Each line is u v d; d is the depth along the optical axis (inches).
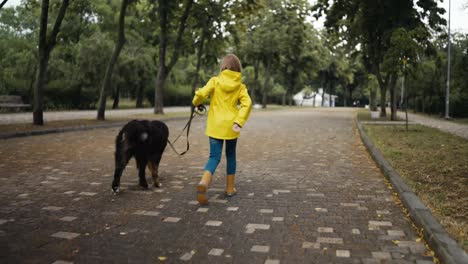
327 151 415.8
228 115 205.6
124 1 738.8
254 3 1042.1
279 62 1812.3
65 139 499.2
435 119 1047.0
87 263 135.0
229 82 207.0
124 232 165.8
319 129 698.2
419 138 491.8
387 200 217.5
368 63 1115.9
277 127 737.6
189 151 407.2
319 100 3462.1
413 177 255.4
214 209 199.9
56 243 153.0
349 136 577.3
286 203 211.6
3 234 162.4
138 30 1435.8
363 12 895.1
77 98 1337.4
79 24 1268.5
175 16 1042.7
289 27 1670.8
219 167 316.5
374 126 705.6
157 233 164.9
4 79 1171.3
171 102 2014.0
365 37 949.8
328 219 183.9
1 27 1295.5
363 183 261.4
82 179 268.5
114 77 1337.4
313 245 151.7
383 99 1056.2
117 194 228.2
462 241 140.7
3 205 205.5
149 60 1427.2
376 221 180.7
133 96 1857.8
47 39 638.5
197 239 158.1
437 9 862.5
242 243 154.0
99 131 609.6
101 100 771.4
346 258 139.3
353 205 207.8
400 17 834.8
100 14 1328.7
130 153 223.9
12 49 1198.3
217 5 1054.4
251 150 422.6
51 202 211.5
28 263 134.4
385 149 385.1
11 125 601.0
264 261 137.0
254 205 207.6
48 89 1242.0
